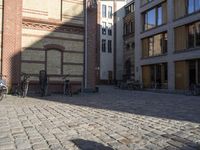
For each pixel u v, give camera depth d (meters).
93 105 12.22
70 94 17.94
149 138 6.03
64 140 5.78
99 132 6.55
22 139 5.82
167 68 31.78
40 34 18.92
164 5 32.97
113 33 56.19
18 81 17.83
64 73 19.70
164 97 19.39
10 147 5.24
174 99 17.50
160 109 11.27
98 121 7.99
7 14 17.61
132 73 48.38
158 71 34.03
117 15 56.72
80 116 8.88
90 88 20.78
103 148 5.25
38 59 18.75
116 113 9.73
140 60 37.59
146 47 36.81
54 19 19.55
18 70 17.88
